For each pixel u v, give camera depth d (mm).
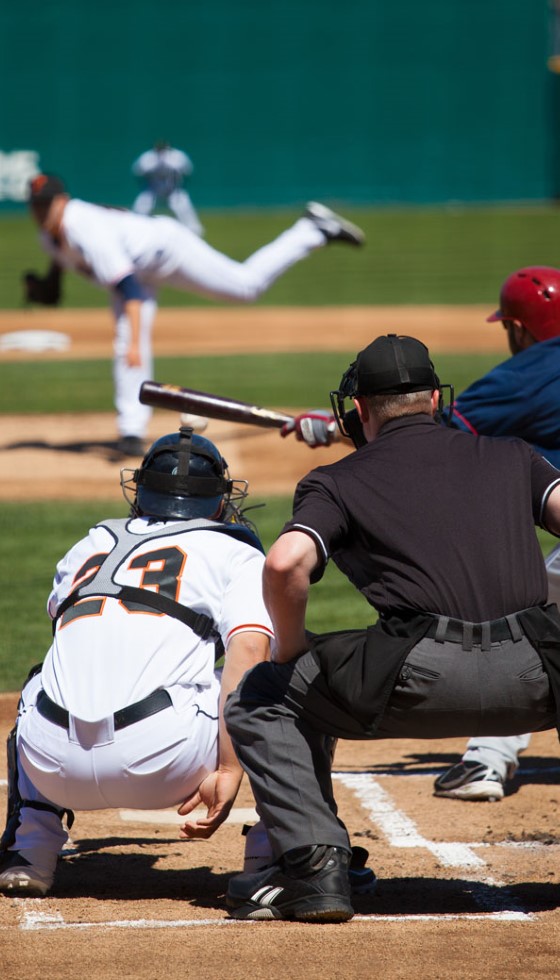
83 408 44469
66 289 86500
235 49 125438
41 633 21656
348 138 128375
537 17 125625
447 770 16609
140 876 12867
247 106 127000
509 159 128875
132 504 12828
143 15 123375
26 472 34812
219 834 14469
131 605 11766
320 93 127312
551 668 10781
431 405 11789
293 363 52500
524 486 11242
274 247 39125
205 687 11820
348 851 11242
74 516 30031
